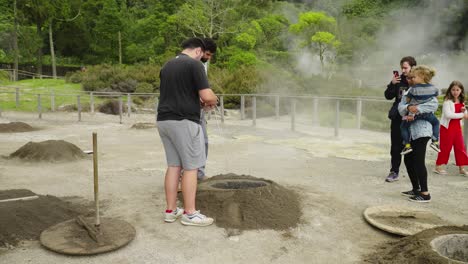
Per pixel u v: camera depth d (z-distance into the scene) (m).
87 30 43.16
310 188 5.15
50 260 3.10
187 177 3.76
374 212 4.14
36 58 38.81
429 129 4.52
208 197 4.18
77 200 4.56
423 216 4.08
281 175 5.88
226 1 27.16
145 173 5.95
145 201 4.55
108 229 3.56
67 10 38.06
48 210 3.93
